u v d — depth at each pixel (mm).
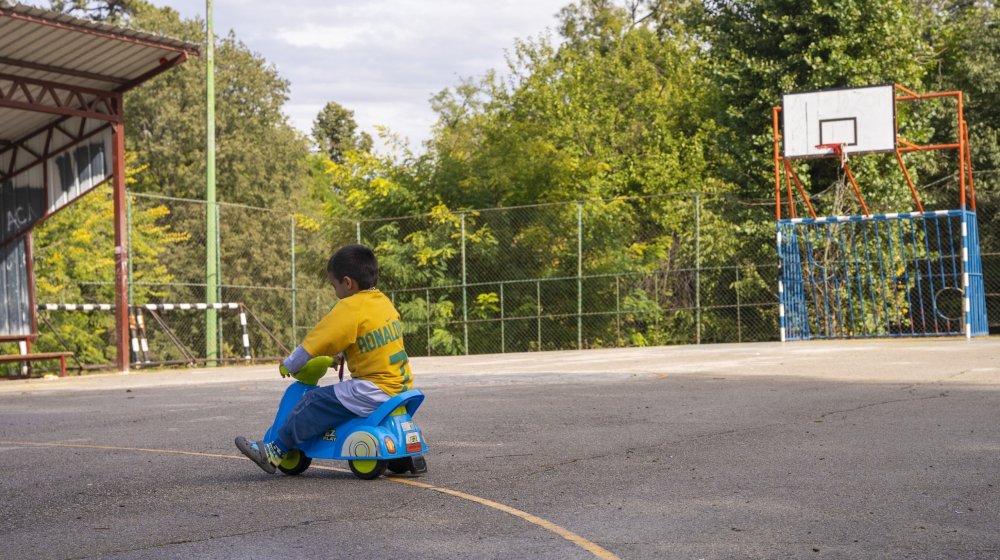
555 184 29578
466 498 4828
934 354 14789
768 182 27094
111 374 17844
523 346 26078
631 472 5520
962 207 19859
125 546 3930
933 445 6254
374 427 5312
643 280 26297
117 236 18094
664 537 3992
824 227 25641
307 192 49781
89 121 18547
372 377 5344
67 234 26062
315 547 3873
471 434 7238
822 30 26328
